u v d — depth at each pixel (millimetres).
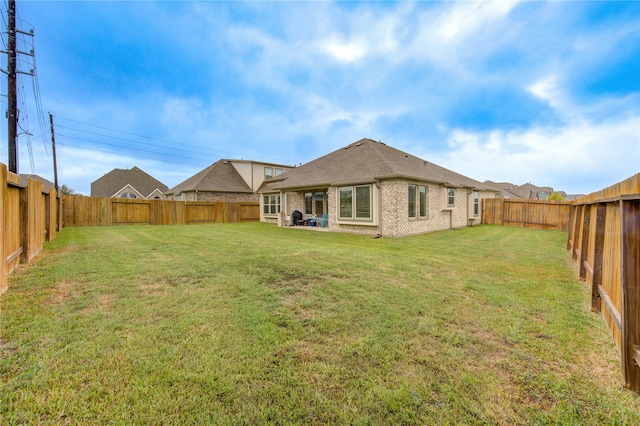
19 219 5691
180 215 18922
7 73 11773
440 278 5184
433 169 16375
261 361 2527
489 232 13461
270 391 2158
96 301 3828
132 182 35344
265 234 12125
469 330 3180
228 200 25359
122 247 8070
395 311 3646
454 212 15750
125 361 2482
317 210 16797
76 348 2664
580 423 1912
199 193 23797
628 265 2279
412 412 1982
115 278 4891
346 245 9039
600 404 2088
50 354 2557
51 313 3416
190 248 7992
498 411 2010
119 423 1847
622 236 2312
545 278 5324
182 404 2012
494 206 18281
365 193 12156
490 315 3584
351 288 4512
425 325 3277
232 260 6363
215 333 3004
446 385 2264
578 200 6809
